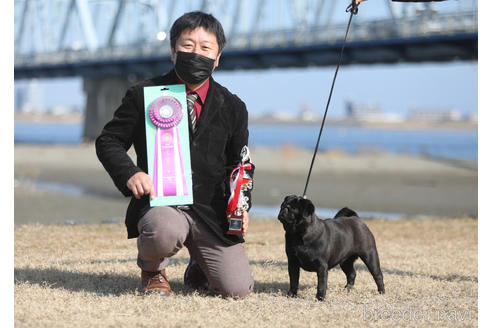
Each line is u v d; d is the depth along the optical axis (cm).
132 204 737
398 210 2486
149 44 9488
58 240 1291
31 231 1416
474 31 5566
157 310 679
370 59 6562
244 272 752
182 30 707
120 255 1117
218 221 737
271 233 1524
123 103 726
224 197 750
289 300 757
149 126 714
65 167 4441
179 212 726
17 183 3178
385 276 958
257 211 2331
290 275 778
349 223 794
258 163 4981
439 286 879
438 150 9894
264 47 7300
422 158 6191
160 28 10081
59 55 10506
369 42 6281
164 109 709
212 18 720
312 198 2830
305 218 720
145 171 728
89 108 10469
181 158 713
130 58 9375
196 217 732
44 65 10375
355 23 6544
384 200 2817
